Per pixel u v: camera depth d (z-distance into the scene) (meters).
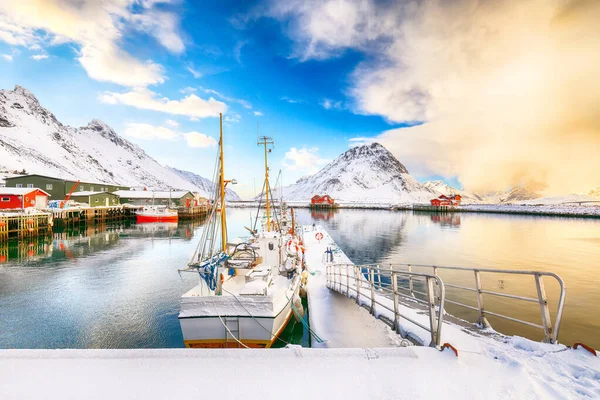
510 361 3.91
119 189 94.94
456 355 4.04
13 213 40.47
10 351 4.15
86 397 3.37
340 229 57.09
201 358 4.01
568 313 13.84
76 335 12.63
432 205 127.94
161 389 3.47
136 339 12.24
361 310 11.38
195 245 36.94
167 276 22.41
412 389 3.42
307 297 14.67
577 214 86.62
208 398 3.34
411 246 36.88
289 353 4.11
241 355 4.07
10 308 15.77
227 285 11.17
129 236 45.06
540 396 3.23
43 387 3.52
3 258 28.94
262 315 8.93
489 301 15.54
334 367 3.83
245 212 118.62
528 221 73.06
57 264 26.33
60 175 166.75
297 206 164.12
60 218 52.97
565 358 3.96
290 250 18.12
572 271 22.81
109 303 16.53
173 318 14.38
